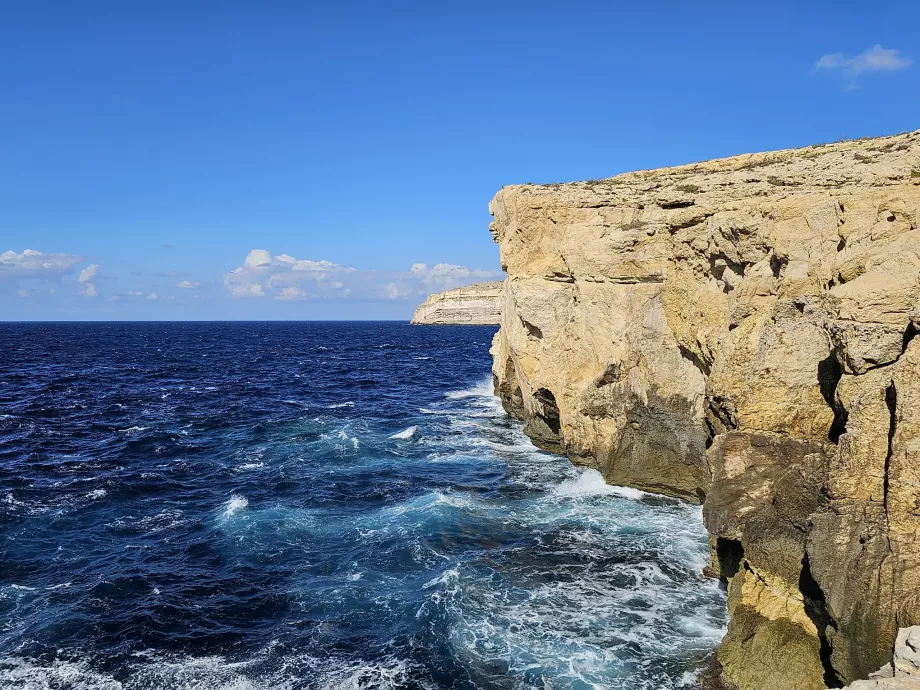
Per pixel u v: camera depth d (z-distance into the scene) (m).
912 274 13.42
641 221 27.86
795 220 18.42
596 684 15.12
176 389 64.69
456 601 18.84
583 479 30.06
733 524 16.25
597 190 34.44
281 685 15.41
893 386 12.30
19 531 24.34
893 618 11.75
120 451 37.19
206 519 26.05
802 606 14.42
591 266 29.52
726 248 21.09
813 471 14.58
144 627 17.80
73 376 76.19
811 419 15.70
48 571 21.17
